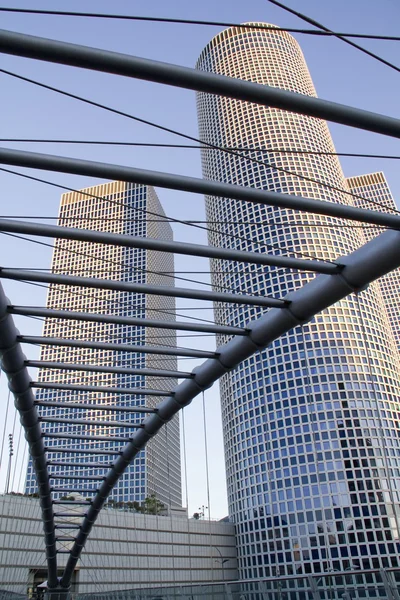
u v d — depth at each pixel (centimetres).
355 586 1598
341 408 9956
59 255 19038
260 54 15450
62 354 16400
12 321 2128
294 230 12088
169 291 1870
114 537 7756
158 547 7556
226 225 12975
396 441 9950
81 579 7138
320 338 10712
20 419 2936
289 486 9481
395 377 10944
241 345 2266
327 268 1767
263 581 1908
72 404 2830
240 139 14025
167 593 2844
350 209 1452
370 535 8694
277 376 10550
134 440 3319
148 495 12938
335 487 9175
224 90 1120
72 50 1050
